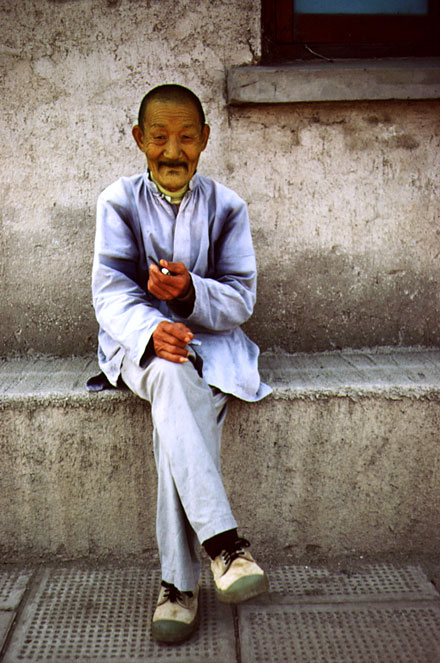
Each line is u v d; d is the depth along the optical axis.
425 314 2.54
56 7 2.30
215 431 1.85
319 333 2.53
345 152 2.42
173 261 2.00
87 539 2.18
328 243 2.47
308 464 2.15
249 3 2.33
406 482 2.17
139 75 2.36
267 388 2.09
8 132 2.36
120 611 1.94
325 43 2.53
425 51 2.56
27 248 2.43
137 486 2.14
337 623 1.88
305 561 2.21
